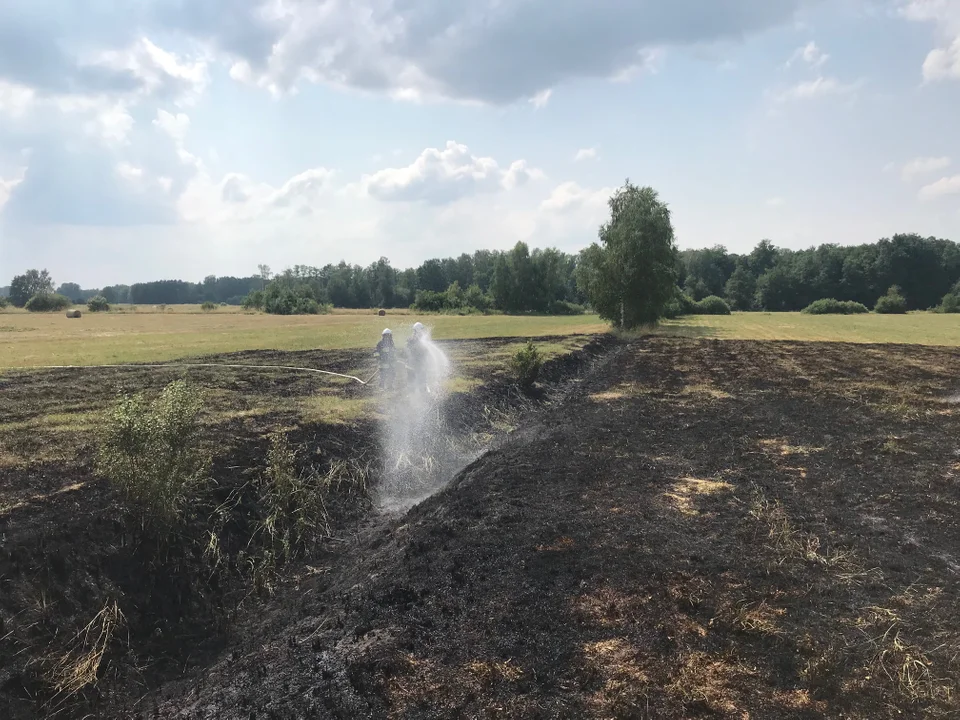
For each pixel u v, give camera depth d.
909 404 16.88
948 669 5.25
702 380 21.66
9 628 5.89
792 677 5.18
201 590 7.44
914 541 7.94
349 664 5.46
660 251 43.09
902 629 5.89
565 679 5.19
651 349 32.75
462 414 14.84
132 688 6.03
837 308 82.31
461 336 37.34
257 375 18.66
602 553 7.44
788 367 25.05
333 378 18.30
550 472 10.75
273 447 10.41
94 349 26.08
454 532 8.19
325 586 7.63
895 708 4.78
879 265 108.31
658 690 5.02
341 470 10.76
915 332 44.75
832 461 11.48
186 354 24.22
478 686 5.11
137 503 7.57
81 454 9.79
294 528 9.05
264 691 5.50
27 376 17.84
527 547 7.62
